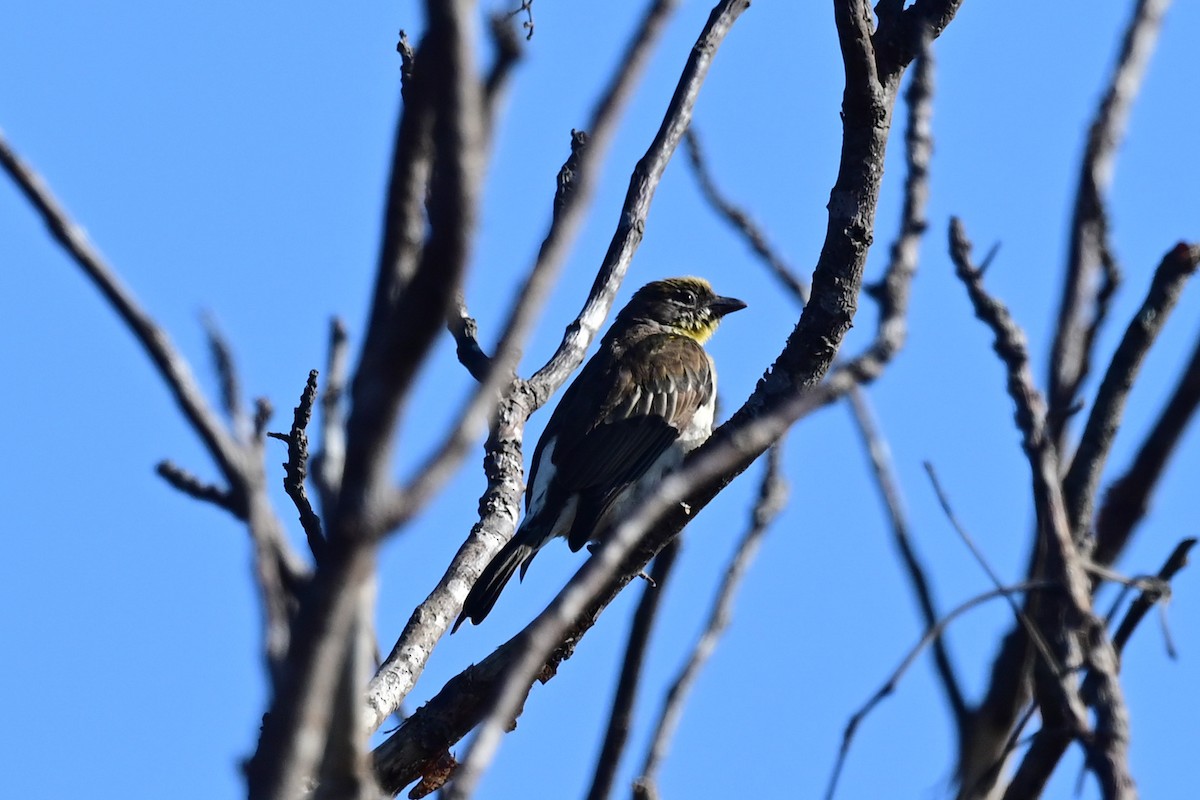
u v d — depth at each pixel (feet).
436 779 31.58
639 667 33.35
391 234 12.95
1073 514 23.29
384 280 12.91
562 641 33.83
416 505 13.12
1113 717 21.11
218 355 18.56
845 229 33.71
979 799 21.99
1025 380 23.00
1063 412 24.50
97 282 15.97
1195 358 23.68
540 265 14.34
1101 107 26.30
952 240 24.11
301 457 30.17
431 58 12.10
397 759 31.48
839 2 32.09
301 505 30.12
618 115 14.85
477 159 12.17
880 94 32.94
